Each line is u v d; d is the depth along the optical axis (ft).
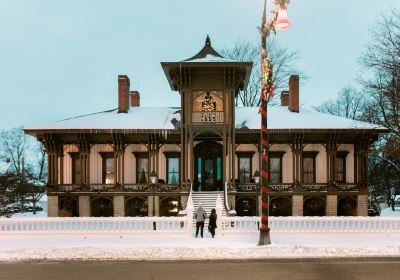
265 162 68.03
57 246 68.03
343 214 132.57
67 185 129.80
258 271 50.03
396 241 72.84
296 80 143.95
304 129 124.98
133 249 63.26
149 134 129.70
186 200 122.42
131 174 134.82
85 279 46.24
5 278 47.09
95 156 135.33
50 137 130.11
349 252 59.98
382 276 47.19
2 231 79.25
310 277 46.68
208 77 127.34
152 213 127.24
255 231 81.15
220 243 71.10
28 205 207.10
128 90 148.36
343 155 135.64
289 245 66.74
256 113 142.20
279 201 131.64
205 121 124.67
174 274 48.49
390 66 111.65
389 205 211.00
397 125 111.04
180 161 135.23
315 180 134.51
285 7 58.90
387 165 158.61
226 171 130.93
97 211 132.26
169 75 130.11
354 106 227.40
